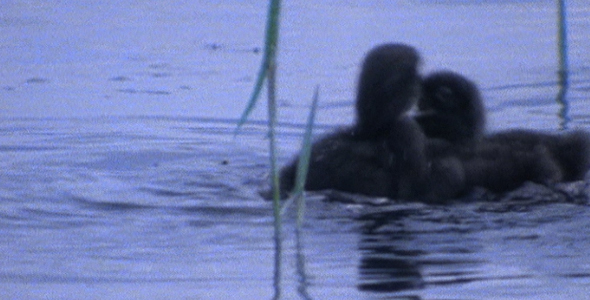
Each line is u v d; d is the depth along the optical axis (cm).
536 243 2195
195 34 4428
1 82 3800
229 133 3177
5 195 2555
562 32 3634
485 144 2645
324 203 2448
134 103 3519
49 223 2362
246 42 4306
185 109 3447
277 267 2089
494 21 4534
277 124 3262
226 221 2366
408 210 2416
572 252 2141
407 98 2542
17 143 3064
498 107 3344
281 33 4347
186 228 2328
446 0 4953
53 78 3841
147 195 2570
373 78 2533
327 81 3700
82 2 5016
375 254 2145
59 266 2108
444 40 4212
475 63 3875
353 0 4978
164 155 2947
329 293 1959
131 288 2002
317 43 4188
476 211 2414
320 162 2534
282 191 2542
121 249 2202
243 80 3778
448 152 2575
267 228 2316
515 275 2022
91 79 3825
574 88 3534
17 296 1966
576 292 1936
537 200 2498
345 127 2656
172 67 3969
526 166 2603
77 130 3212
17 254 2173
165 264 2119
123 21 4659
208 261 2130
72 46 4272
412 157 2488
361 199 2470
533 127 3111
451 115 2652
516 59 3922
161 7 4919
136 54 4159
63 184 2653
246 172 2781
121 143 3070
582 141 2669
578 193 2553
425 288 1969
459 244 2195
